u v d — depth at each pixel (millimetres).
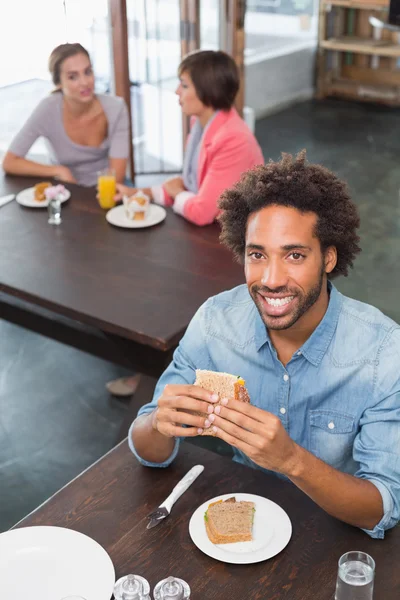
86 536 1383
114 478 1575
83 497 1521
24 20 4770
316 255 1433
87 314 2289
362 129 6766
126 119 3654
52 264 2605
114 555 1381
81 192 3268
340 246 1503
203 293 2406
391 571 1343
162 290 2426
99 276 2520
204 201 2908
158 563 1363
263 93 7047
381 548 1397
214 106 3037
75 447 2912
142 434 1563
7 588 1297
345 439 1590
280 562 1362
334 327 1562
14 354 3516
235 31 4926
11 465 2809
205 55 2998
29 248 2727
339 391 1566
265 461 1365
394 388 1527
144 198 2916
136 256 2662
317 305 1522
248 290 1579
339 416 1580
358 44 7090
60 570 1326
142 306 2330
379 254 4457
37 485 2707
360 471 1488
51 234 2848
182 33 4832
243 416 1354
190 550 1393
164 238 2814
